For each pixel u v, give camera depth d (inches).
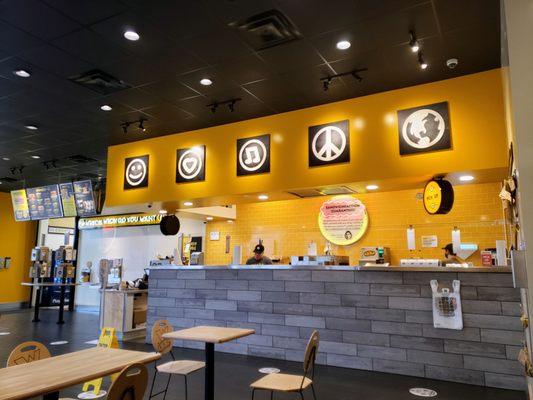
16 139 284.2
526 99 97.7
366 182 201.2
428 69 181.3
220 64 179.0
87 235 498.9
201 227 399.5
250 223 366.0
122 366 100.9
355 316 205.5
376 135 200.7
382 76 188.1
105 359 108.0
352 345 203.9
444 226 279.1
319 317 214.5
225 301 244.7
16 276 489.7
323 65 178.9
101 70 184.7
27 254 504.1
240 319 237.8
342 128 210.1
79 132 268.4
